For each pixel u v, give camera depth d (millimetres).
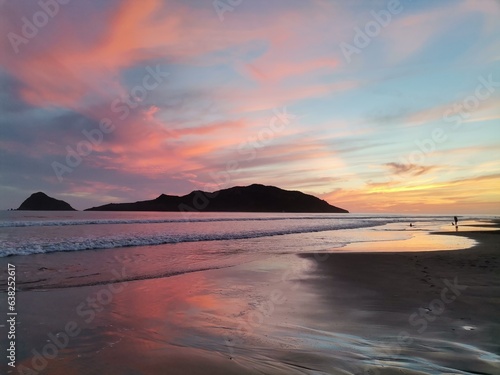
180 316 6125
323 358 4336
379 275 9883
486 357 4352
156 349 4617
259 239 22484
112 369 4004
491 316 6020
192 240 20812
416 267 11109
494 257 13352
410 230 35375
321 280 9227
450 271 10328
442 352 4496
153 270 10539
